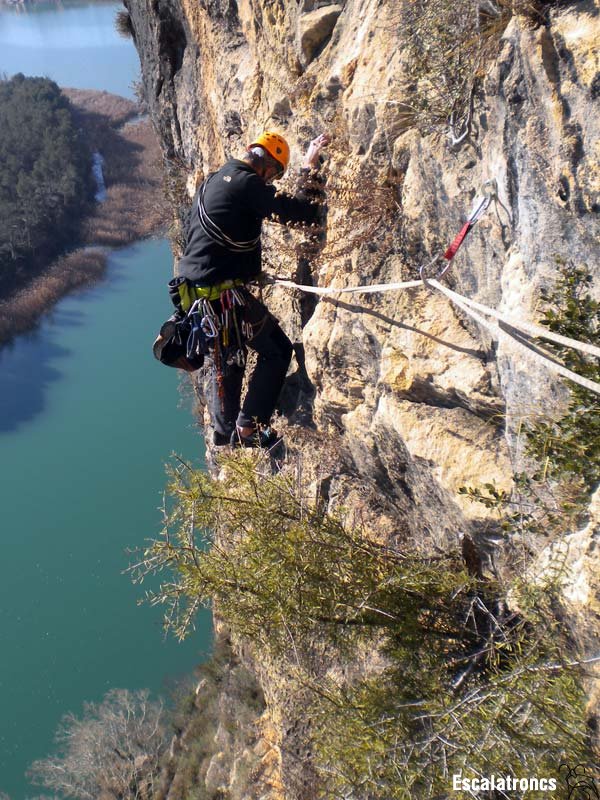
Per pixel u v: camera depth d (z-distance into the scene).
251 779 7.43
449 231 3.34
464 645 3.07
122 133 52.16
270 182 4.37
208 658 11.70
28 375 24.83
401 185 3.69
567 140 2.44
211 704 10.82
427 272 3.58
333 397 4.31
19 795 13.23
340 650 3.17
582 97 2.39
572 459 2.44
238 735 8.27
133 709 14.09
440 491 3.38
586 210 2.41
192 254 4.17
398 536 4.13
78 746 13.53
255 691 8.33
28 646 15.38
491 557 3.20
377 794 2.80
